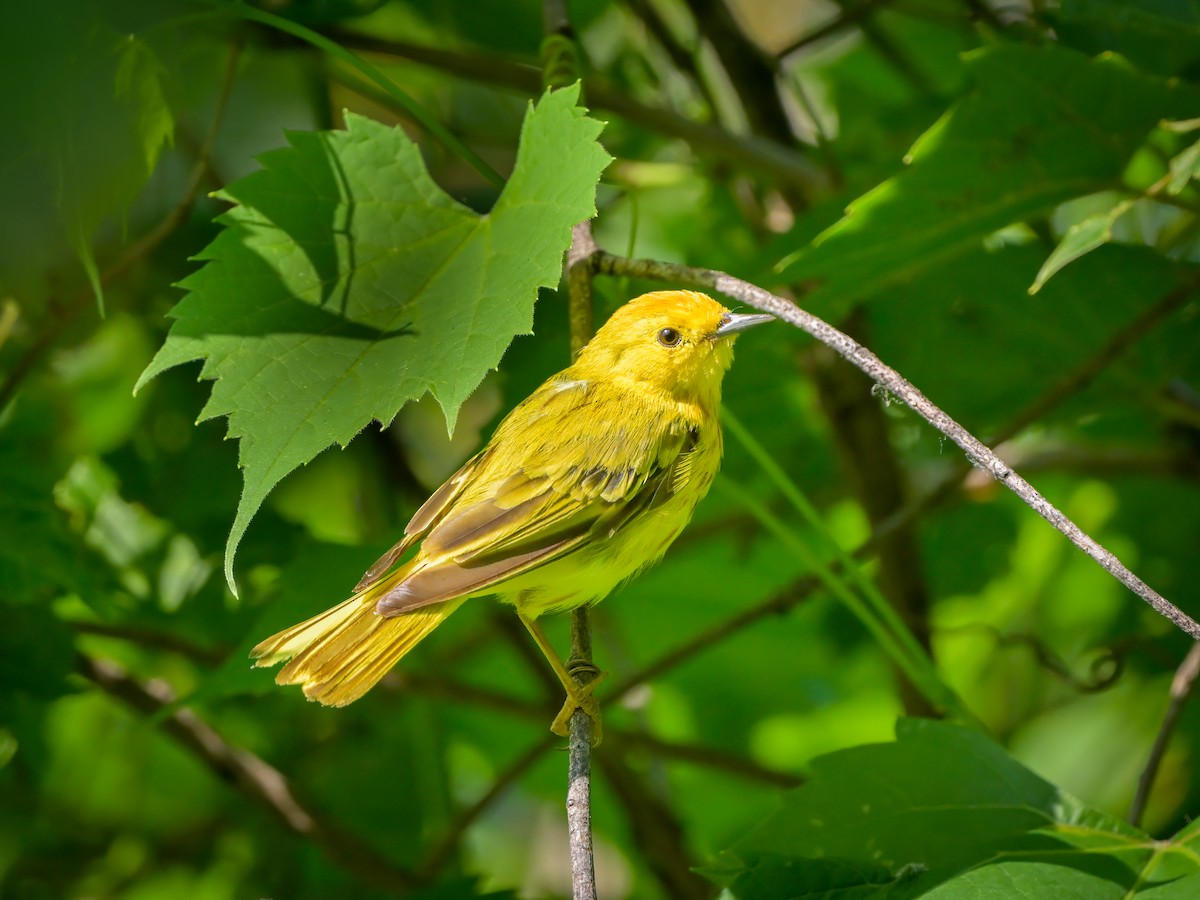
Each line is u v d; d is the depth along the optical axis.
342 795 12.92
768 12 16.92
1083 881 6.97
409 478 12.91
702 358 9.16
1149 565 12.69
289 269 7.41
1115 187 8.83
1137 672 12.82
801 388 12.49
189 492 11.76
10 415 11.63
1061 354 11.27
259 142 11.77
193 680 12.86
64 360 12.69
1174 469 11.66
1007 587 13.84
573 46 9.15
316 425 6.77
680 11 13.91
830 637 13.05
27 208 8.05
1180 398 11.16
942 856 7.29
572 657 8.38
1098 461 11.76
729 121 13.83
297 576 9.05
